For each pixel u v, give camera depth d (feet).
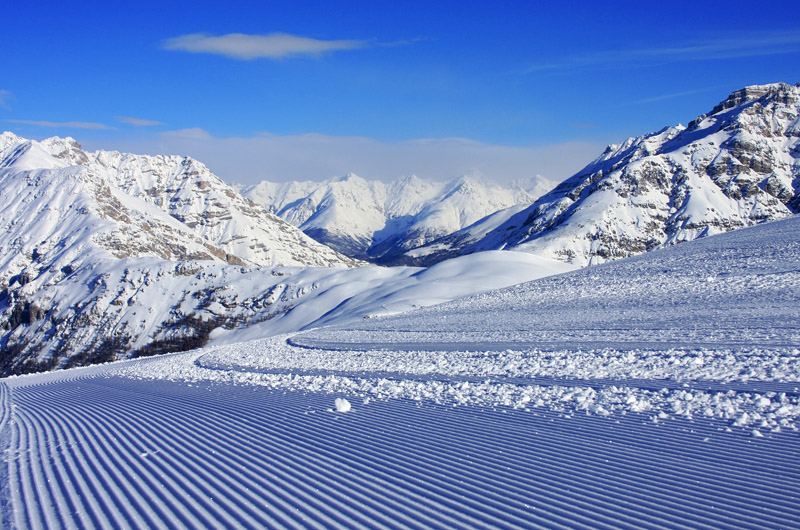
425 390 51.55
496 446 31.99
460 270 375.04
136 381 80.33
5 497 26.81
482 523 21.63
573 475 26.66
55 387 84.38
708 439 30.89
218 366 92.99
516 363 65.10
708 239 243.60
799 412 34.76
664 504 22.82
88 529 22.38
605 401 41.81
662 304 123.24
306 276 488.85
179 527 22.20
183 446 35.37
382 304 308.19
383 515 22.74
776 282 128.26
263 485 26.91
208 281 533.14
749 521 20.94
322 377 65.16
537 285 208.54
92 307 537.65
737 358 55.72
